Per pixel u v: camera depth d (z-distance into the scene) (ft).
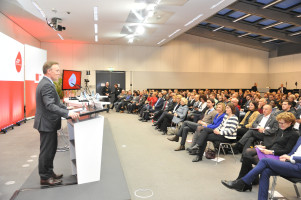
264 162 7.24
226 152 13.37
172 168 10.78
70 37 35.78
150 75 44.50
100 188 7.89
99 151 8.45
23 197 7.18
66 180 8.54
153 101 27.35
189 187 8.72
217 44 47.19
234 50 48.08
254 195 8.07
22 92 21.90
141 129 20.42
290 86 44.62
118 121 24.90
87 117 8.62
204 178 9.59
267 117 12.28
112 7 21.62
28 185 8.11
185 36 45.75
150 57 44.42
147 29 30.48
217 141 11.87
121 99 34.71
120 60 43.16
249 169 8.54
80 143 8.05
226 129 11.34
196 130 13.24
